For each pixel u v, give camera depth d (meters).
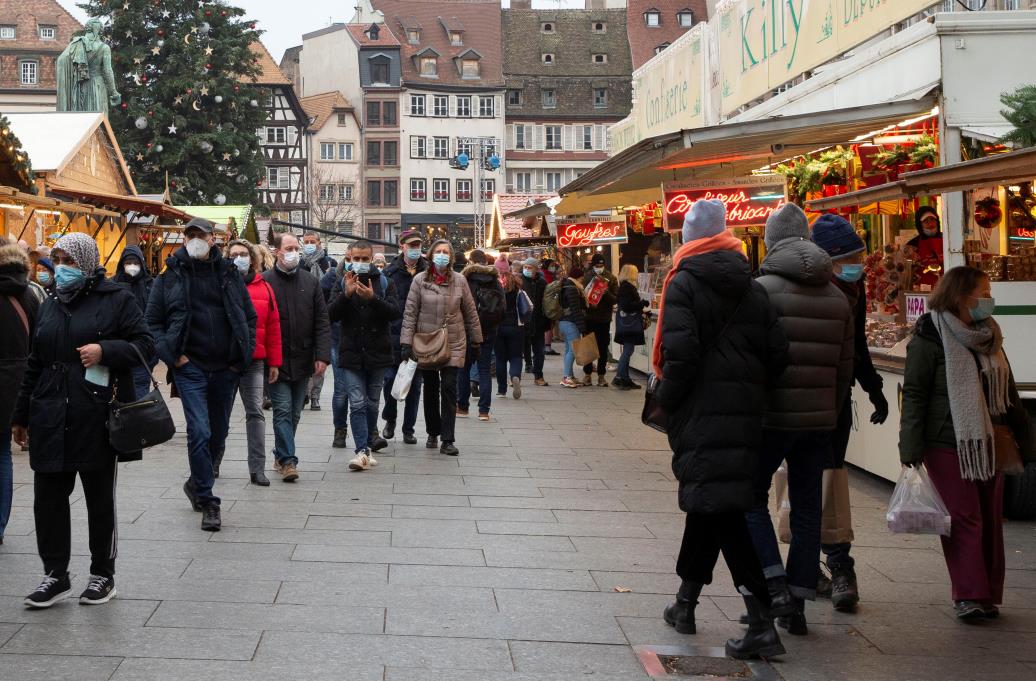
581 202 20.39
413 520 8.45
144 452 11.23
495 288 14.77
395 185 98.56
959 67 10.01
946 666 5.48
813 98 14.11
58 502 6.04
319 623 5.84
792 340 5.81
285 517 8.41
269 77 93.19
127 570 6.79
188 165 49.91
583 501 9.40
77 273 6.08
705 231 5.61
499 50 100.69
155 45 49.69
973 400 6.25
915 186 7.88
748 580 5.52
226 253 10.02
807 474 6.02
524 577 6.90
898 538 8.21
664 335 5.47
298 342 9.91
